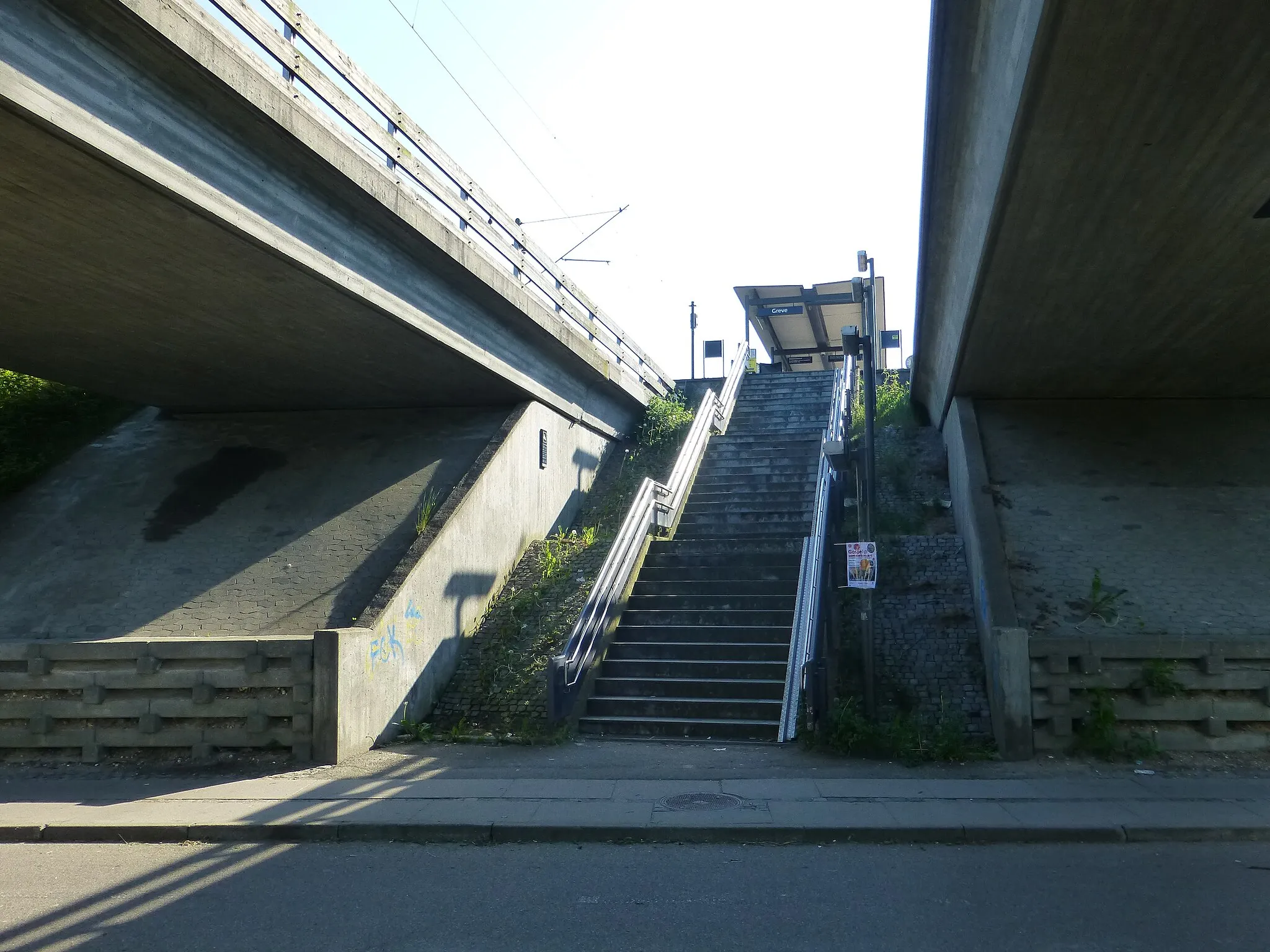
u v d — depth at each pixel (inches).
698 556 580.7
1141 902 225.6
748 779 354.0
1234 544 478.3
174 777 383.6
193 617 498.6
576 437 746.8
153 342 515.8
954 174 397.7
